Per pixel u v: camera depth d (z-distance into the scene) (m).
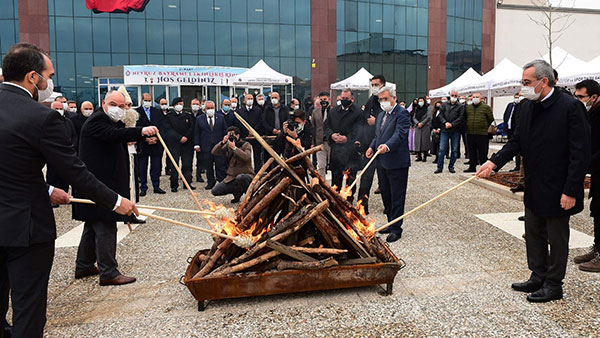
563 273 3.48
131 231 5.71
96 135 3.82
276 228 3.53
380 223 6.18
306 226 3.79
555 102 3.34
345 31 27.39
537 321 3.21
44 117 2.35
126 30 25.17
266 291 3.43
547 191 3.38
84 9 24.64
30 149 2.32
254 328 3.17
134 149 6.52
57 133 2.40
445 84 29.89
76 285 4.09
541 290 3.57
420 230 5.77
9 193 2.29
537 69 3.31
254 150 10.12
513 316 3.29
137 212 2.85
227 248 3.56
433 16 28.94
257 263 3.44
